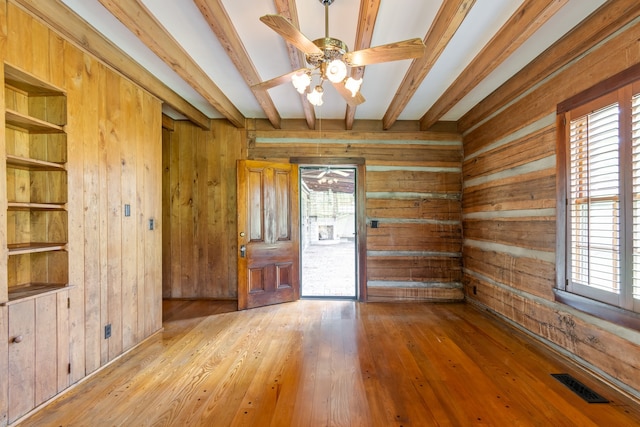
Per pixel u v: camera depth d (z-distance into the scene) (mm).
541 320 2854
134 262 2848
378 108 3982
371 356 2654
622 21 1953
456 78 3092
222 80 3154
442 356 2646
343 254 9117
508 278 3357
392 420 1839
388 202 4434
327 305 4172
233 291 4410
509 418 1852
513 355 2652
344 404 1993
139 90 2916
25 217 2139
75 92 2213
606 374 2180
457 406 1967
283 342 2949
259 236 4121
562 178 2537
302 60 2543
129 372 2396
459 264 4430
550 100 2684
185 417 1876
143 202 2980
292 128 4430
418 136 4441
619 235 2037
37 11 1865
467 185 4281
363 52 1781
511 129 3268
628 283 1977
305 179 8820
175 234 4434
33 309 1902
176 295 4441
